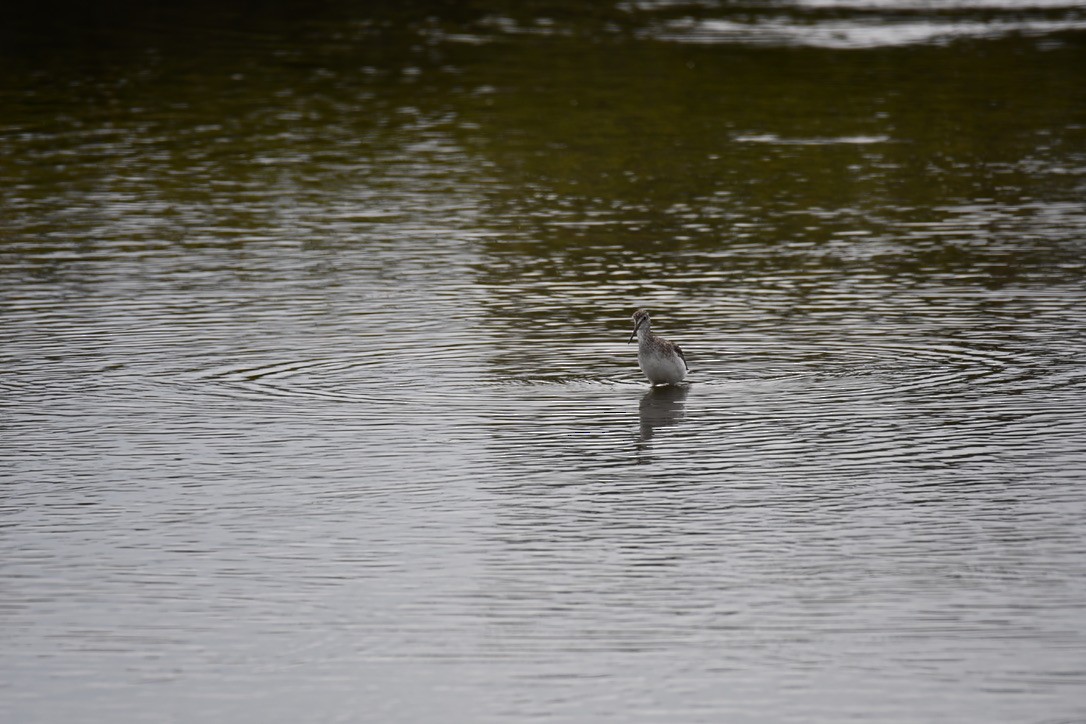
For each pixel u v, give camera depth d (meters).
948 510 16.64
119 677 13.15
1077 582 14.73
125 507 16.97
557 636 13.80
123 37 57.56
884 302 26.06
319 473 18.03
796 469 18.03
